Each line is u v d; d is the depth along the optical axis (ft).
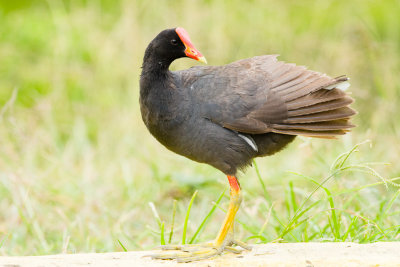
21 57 59.98
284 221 35.29
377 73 54.80
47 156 46.57
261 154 30.01
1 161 44.47
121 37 58.80
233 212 28.99
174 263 26.63
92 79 57.67
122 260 26.99
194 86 28.94
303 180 42.42
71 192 43.06
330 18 64.23
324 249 27.27
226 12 62.64
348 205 34.81
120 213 41.04
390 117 50.47
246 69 29.71
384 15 64.18
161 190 43.42
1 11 66.08
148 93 28.96
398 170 42.73
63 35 60.70
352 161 40.83
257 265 25.68
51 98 54.60
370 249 26.86
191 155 29.43
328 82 28.35
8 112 51.78
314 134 28.53
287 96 28.53
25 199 38.37
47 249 35.27
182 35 28.96
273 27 61.57
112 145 50.11
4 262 25.94
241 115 28.50
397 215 35.58
